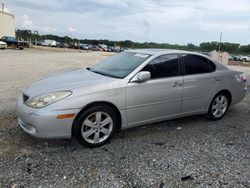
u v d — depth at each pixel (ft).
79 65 56.54
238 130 16.75
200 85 16.79
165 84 15.19
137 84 14.20
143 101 14.53
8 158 11.88
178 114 16.37
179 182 10.56
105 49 210.59
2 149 12.68
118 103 13.70
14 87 27.02
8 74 36.76
